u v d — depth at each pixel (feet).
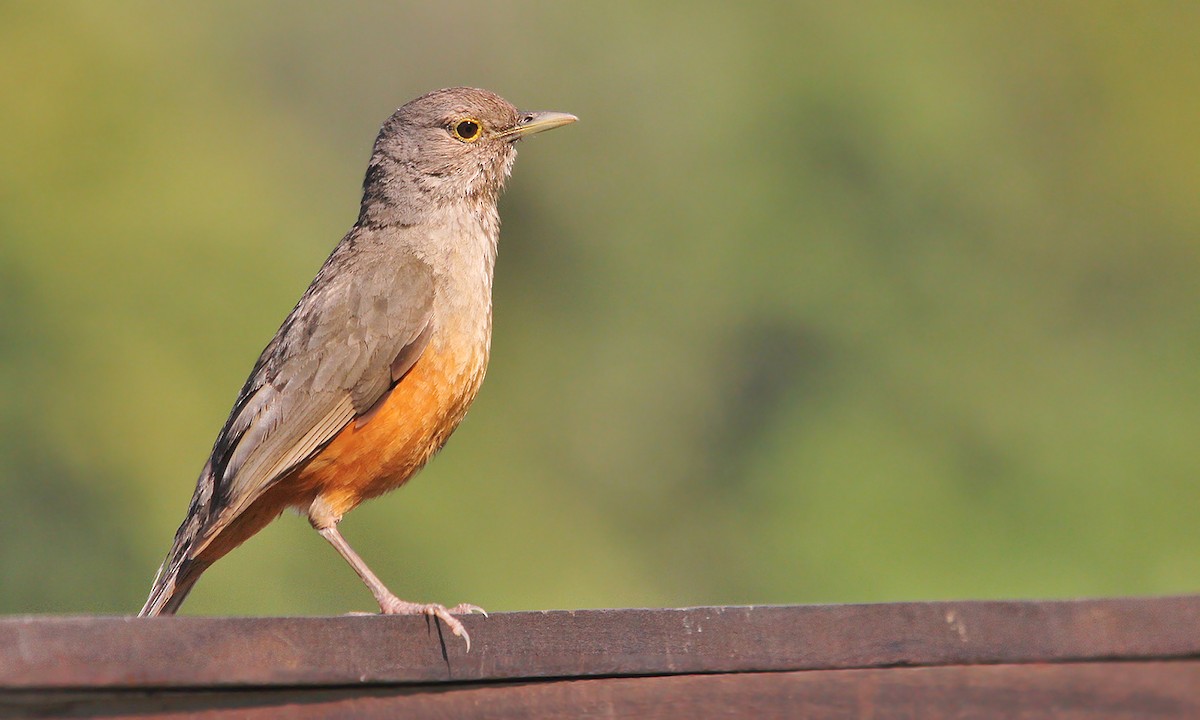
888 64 66.03
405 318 24.95
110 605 48.19
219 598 47.37
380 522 52.80
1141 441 58.08
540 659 18.71
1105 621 18.54
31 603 47.67
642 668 18.76
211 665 17.65
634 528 62.80
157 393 51.90
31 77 57.06
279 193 63.26
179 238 56.59
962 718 18.56
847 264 63.16
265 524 25.31
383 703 18.51
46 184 55.06
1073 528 55.42
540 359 66.23
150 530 49.42
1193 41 69.10
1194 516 55.47
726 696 18.79
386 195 27.32
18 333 51.24
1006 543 55.21
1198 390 61.05
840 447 58.49
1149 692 18.45
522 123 28.32
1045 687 18.54
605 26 69.62
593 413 65.00
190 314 55.16
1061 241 65.87
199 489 25.52
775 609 18.86
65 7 59.21
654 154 67.31
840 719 18.65
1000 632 18.63
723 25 68.18
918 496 56.44
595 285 66.69
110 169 56.80
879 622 18.78
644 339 65.00
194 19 64.44
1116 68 68.80
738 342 63.26
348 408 24.52
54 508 48.93
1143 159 68.08
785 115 65.98
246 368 55.06
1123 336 64.23
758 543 57.88
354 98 69.00
